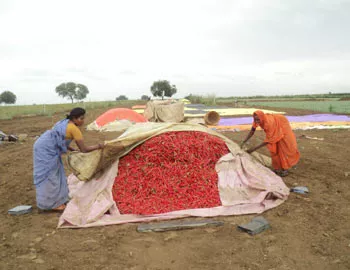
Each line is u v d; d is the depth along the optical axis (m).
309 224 4.21
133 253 3.51
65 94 101.38
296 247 3.61
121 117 15.41
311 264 3.26
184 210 4.59
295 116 18.83
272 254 3.45
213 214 4.53
